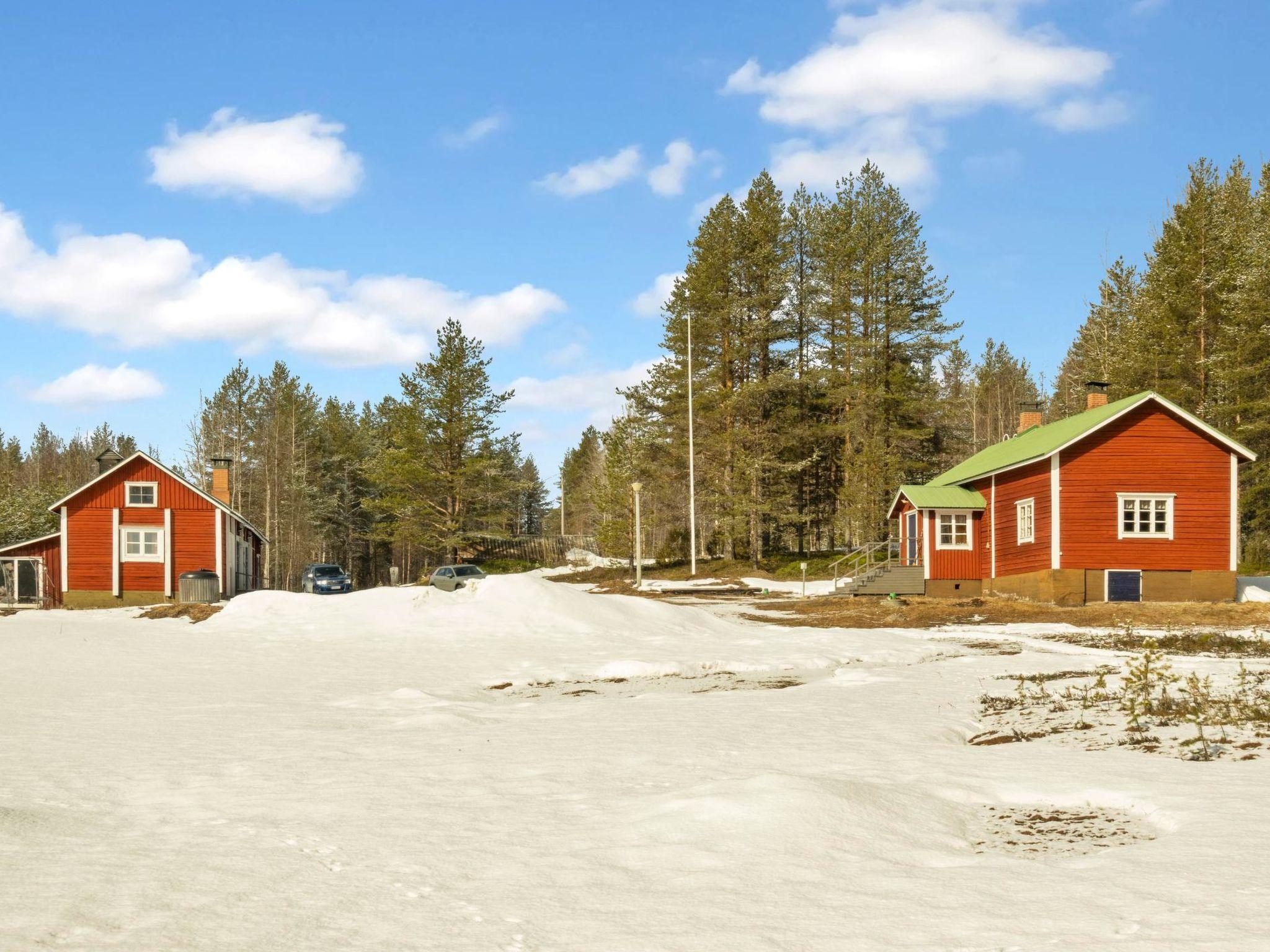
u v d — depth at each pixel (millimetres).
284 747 10961
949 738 10773
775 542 60375
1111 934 4410
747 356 54375
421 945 4418
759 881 5398
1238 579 38188
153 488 40594
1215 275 49156
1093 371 64875
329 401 89812
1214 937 4285
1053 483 32906
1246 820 6488
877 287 55188
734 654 21344
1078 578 32750
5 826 6906
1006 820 7207
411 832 6730
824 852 5996
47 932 4566
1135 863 5641
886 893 5188
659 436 56906
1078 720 11625
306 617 28875
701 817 6676
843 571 49344
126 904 5043
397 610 28516
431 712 13945
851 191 57250
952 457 59188
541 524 119438
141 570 40375
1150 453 33125
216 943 4438
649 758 9562
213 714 13953
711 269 53062
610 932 4574
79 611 35938
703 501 55938
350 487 89312
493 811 7391
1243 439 45969
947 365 108250
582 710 13977
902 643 23047
